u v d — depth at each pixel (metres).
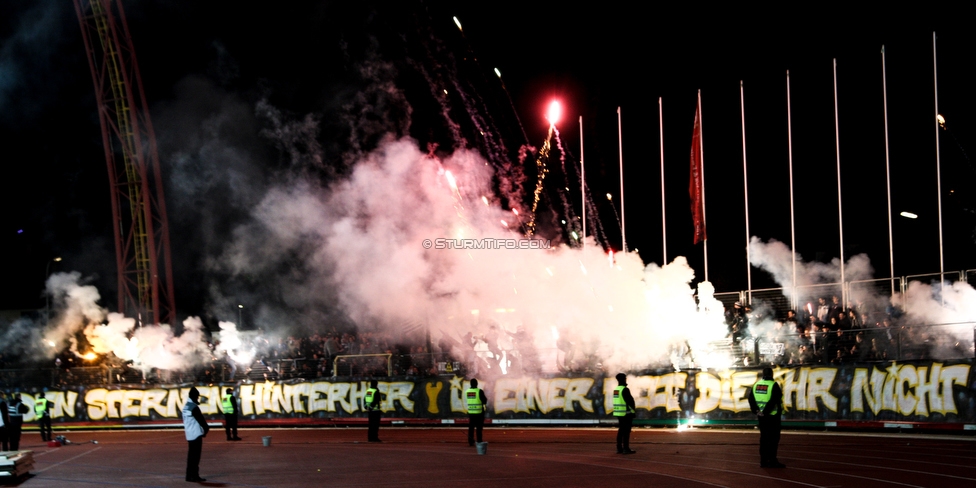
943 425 21.23
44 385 35.72
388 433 28.58
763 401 16.77
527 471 17.22
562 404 28.05
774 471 16.17
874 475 15.34
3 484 17.27
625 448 19.86
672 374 26.25
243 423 33.34
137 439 29.91
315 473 17.92
